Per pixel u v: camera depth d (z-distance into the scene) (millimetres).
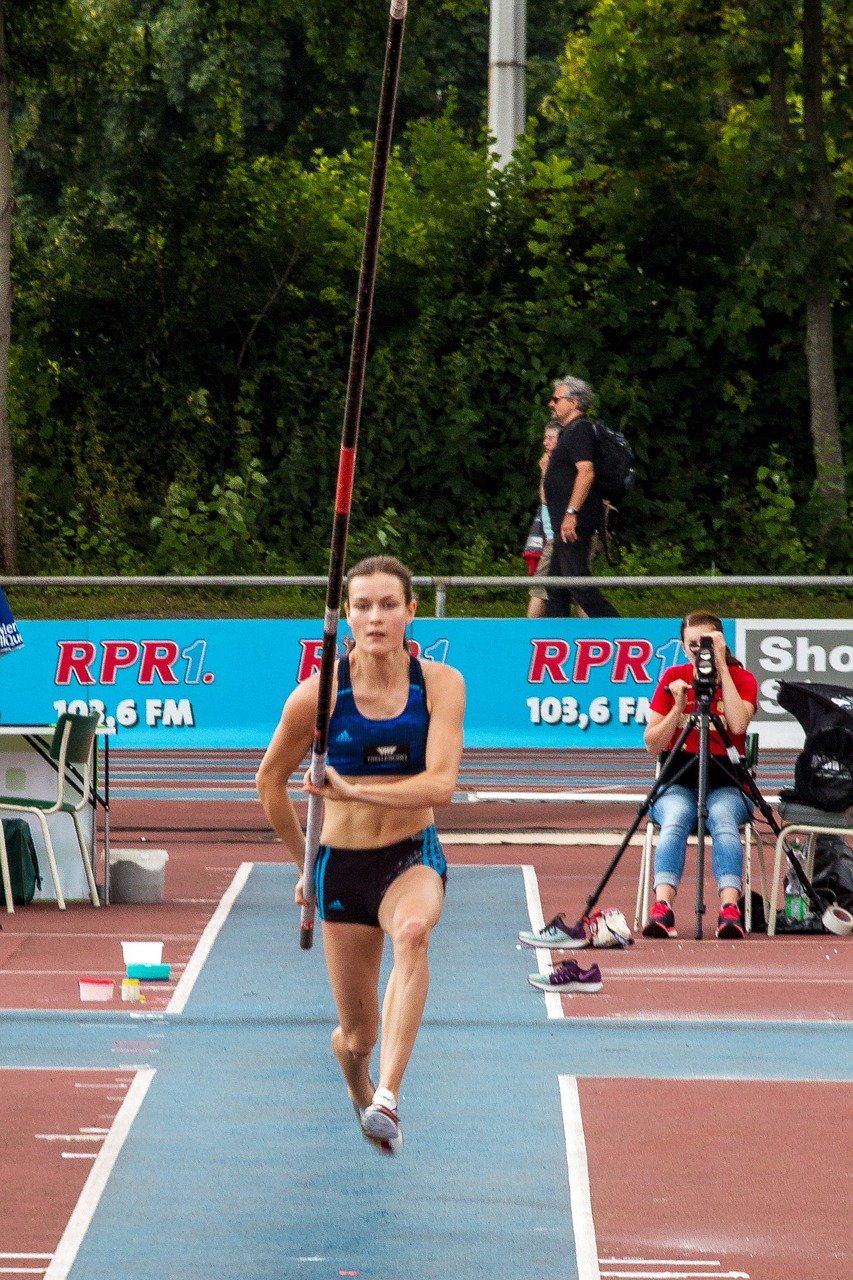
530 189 68062
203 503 65375
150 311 67062
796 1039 19438
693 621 24859
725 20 62594
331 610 13016
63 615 44750
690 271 67312
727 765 25062
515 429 66688
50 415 67312
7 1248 13211
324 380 66688
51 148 70250
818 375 64188
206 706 38156
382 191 11375
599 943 24016
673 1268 12891
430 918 13805
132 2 88312
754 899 25781
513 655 38062
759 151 61219
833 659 38094
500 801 35750
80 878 27078
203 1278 12672
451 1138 15945
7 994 21109
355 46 64938
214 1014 20281
